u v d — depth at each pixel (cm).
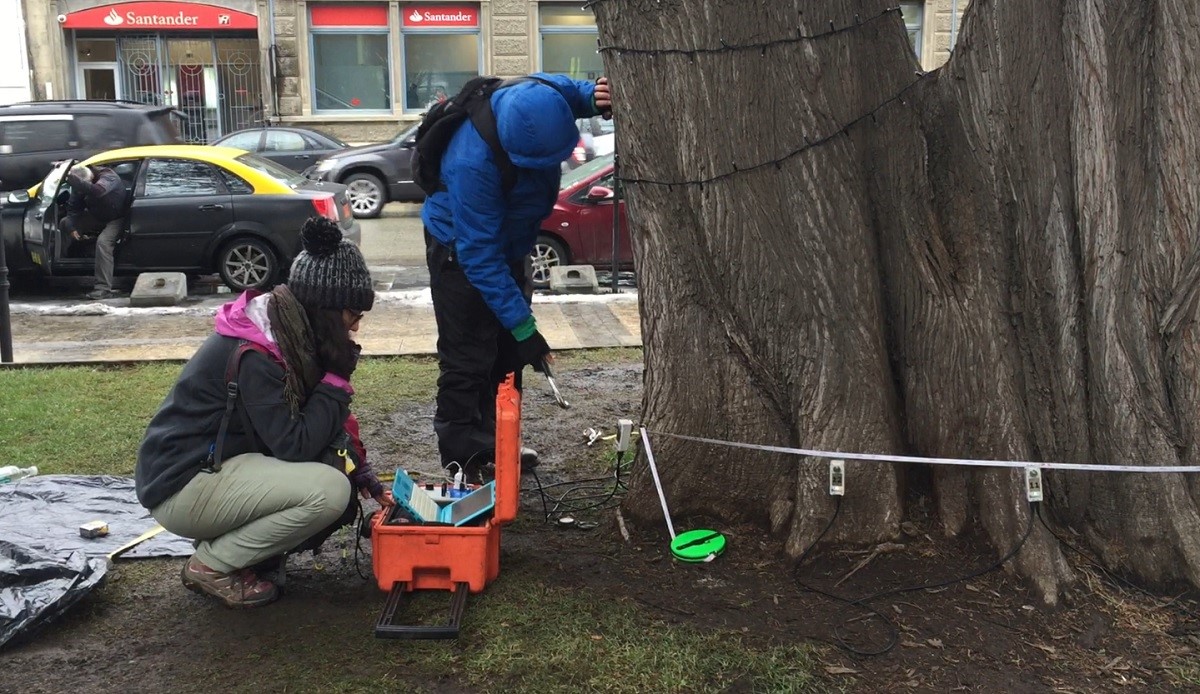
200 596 362
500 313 398
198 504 333
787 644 321
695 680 303
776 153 368
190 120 2598
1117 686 304
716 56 366
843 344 372
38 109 1380
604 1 382
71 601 338
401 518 356
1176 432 362
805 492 375
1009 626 332
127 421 586
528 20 2578
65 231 1100
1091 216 369
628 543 394
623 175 393
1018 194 380
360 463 361
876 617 336
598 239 1141
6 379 689
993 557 363
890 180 391
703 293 388
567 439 566
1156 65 365
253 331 330
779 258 373
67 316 985
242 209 1108
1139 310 366
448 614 337
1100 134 366
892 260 391
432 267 420
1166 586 351
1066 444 373
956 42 394
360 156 1844
